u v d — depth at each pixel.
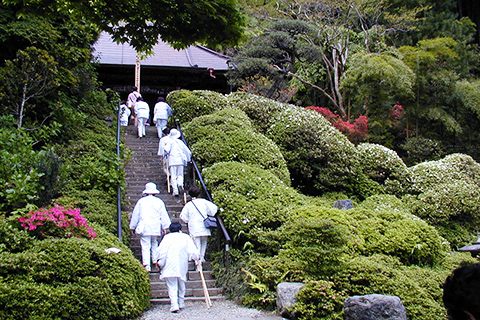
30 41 10.03
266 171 9.59
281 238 7.45
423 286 6.59
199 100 13.33
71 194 8.39
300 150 11.60
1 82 9.13
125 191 9.73
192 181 10.80
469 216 10.68
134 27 7.63
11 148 7.68
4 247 5.31
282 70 17.50
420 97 16.83
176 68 19.70
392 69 15.62
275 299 6.28
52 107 10.41
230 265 7.41
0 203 6.57
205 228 7.41
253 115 13.37
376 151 12.15
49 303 5.00
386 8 22.55
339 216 7.63
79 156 9.88
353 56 17.44
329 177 11.38
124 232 7.91
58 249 5.47
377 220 8.02
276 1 20.77
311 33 18.05
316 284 5.93
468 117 17.20
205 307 6.36
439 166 12.09
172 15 7.23
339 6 20.14
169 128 14.48
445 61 17.22
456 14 21.97
